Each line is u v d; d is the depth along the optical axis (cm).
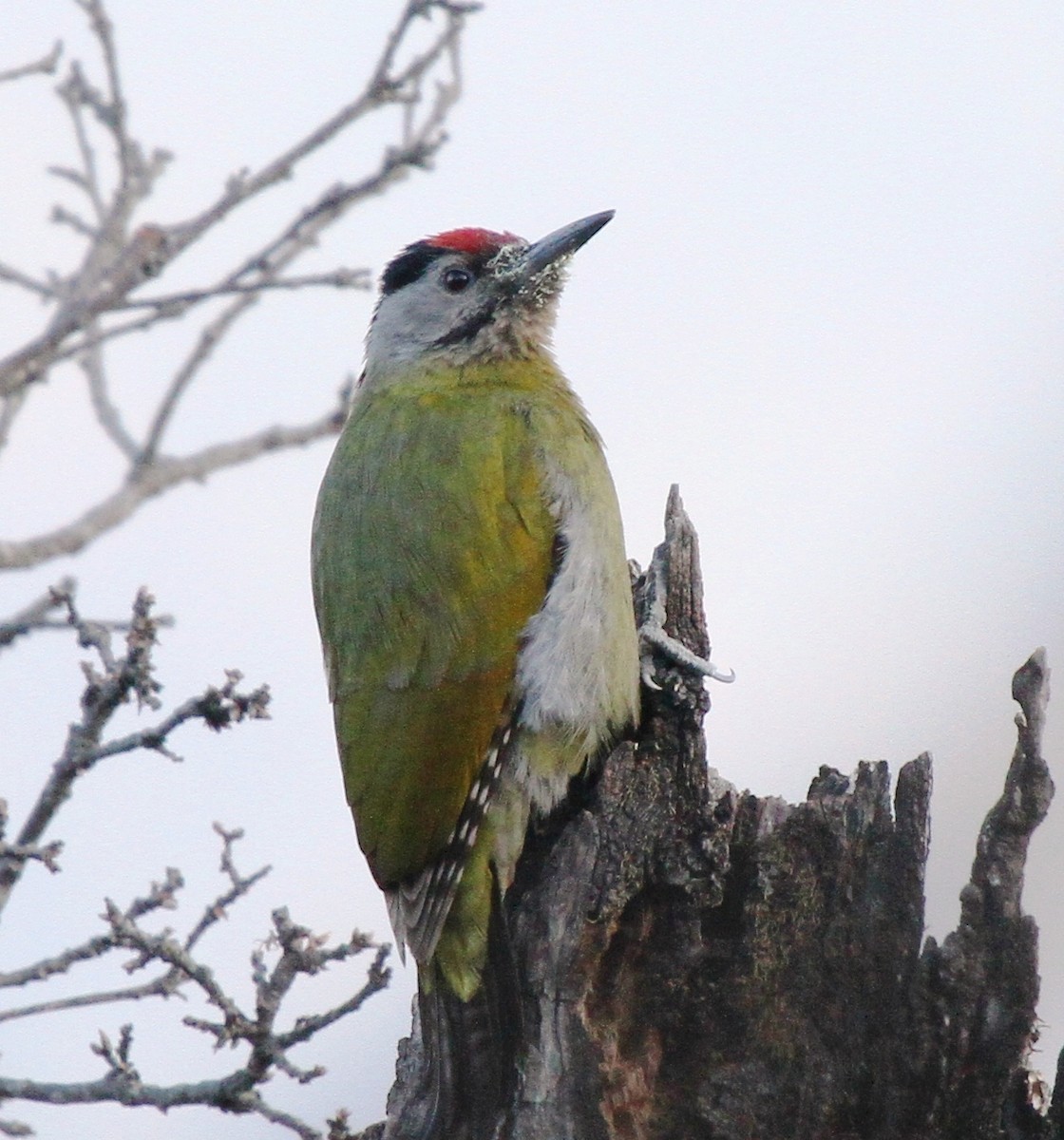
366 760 1088
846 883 943
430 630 1084
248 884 998
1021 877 919
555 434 1142
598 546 1109
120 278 1050
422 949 1021
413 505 1112
